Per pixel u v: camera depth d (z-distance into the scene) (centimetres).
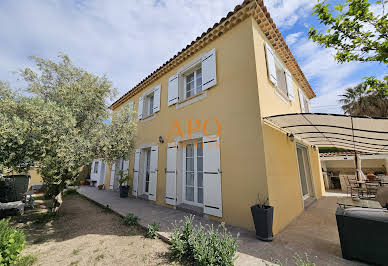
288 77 707
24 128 367
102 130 517
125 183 943
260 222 354
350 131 449
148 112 934
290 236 376
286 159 530
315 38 311
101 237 401
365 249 264
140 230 435
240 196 429
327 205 671
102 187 1206
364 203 323
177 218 499
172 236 342
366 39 270
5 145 368
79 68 579
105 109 552
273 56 576
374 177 894
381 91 309
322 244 336
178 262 287
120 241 377
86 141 448
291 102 700
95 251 336
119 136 545
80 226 480
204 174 516
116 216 560
